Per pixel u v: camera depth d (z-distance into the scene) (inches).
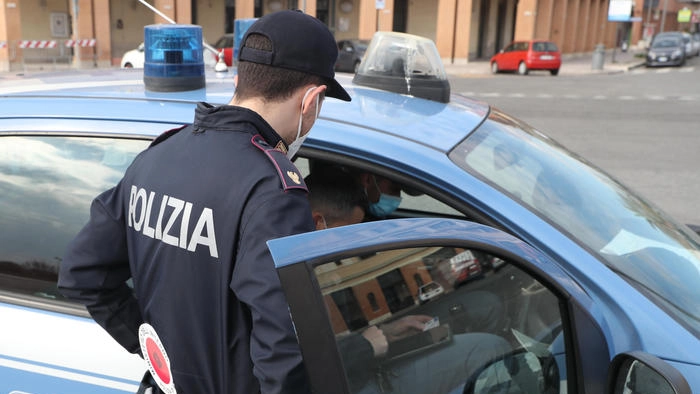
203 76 79.7
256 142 46.1
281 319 41.3
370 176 79.4
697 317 59.1
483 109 89.8
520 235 58.9
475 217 60.6
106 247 51.4
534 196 66.4
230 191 44.2
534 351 52.2
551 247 57.9
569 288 51.5
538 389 52.6
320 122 66.9
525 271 51.0
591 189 76.1
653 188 274.8
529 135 86.0
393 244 44.0
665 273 63.2
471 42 1322.6
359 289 44.1
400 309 47.3
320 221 74.0
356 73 88.7
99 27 884.6
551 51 929.5
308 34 47.4
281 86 47.5
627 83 773.9
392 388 48.1
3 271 70.4
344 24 1165.1
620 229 68.9
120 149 69.1
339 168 75.1
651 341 52.7
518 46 949.2
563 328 51.1
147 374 57.0
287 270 39.6
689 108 521.3
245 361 45.9
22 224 70.9
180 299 46.3
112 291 52.9
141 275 49.2
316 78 48.6
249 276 42.3
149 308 49.0
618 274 58.1
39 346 65.2
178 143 49.0
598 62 1062.4
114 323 53.4
